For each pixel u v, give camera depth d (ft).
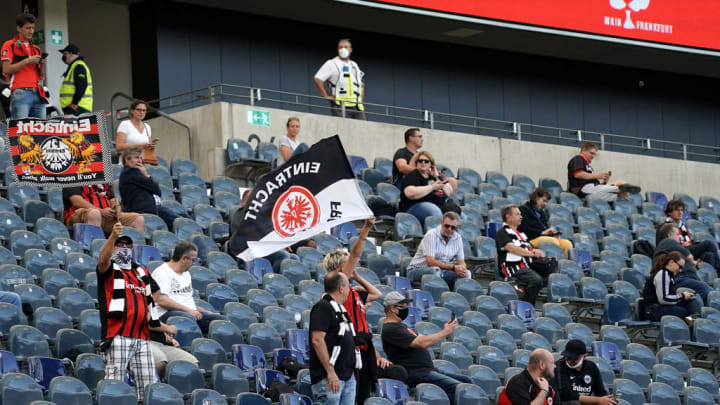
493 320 55.77
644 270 67.51
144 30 83.35
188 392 40.96
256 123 72.38
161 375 40.98
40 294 44.60
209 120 71.46
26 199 55.88
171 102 82.28
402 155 66.74
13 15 83.66
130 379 40.50
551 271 59.98
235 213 54.13
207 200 61.77
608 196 76.38
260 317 48.91
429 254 56.49
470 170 77.05
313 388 39.52
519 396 43.88
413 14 85.46
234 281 51.01
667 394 52.60
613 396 47.73
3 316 41.86
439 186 62.75
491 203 72.02
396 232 61.72
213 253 52.60
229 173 69.72
